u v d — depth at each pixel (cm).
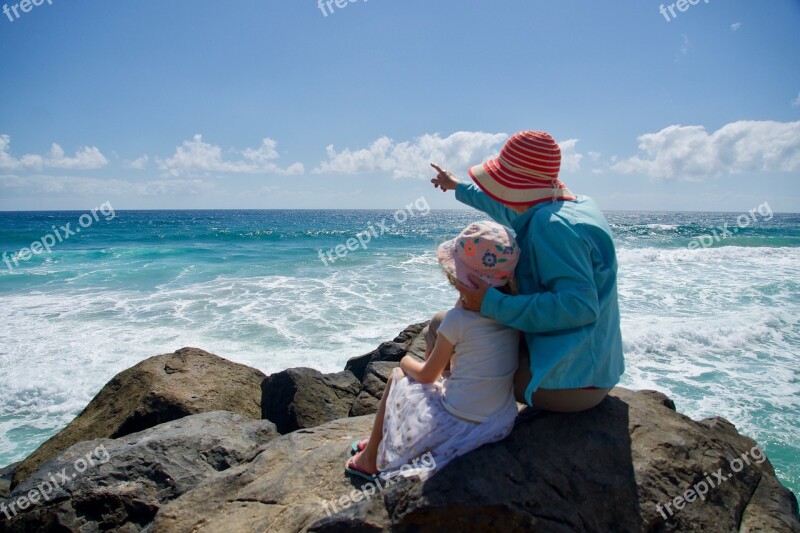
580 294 252
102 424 630
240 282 1917
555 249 261
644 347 1129
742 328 1238
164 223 6862
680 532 264
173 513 297
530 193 284
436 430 266
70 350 1106
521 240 290
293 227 5991
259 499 296
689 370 1011
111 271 2155
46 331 1237
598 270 267
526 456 271
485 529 243
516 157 285
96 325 1291
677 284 1806
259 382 732
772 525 287
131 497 384
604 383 283
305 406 635
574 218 267
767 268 2209
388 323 1321
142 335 1209
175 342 1161
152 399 631
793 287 1755
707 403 866
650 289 1717
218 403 657
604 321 274
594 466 271
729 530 275
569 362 266
